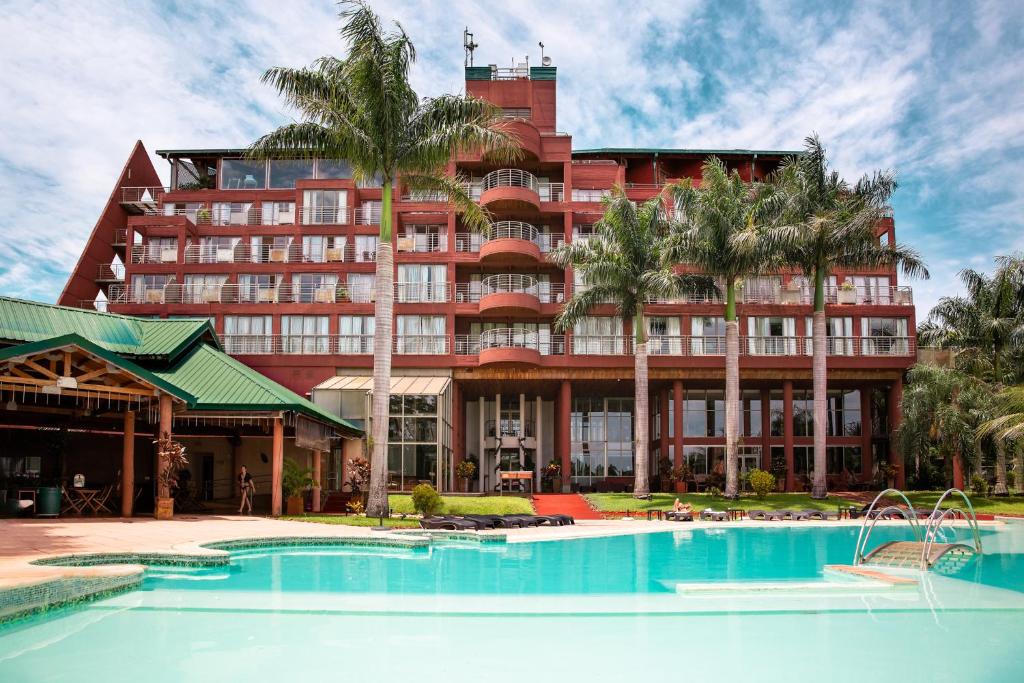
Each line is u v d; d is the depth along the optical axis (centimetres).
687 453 5188
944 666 870
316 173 5344
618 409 5453
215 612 1086
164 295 4766
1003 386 4381
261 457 3966
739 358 4675
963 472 4475
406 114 2903
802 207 3931
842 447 5212
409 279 4759
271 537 1848
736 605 1193
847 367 4706
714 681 805
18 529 1852
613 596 1257
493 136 2898
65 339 2167
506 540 2162
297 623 1027
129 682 770
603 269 3891
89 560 1393
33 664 828
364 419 4122
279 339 4678
